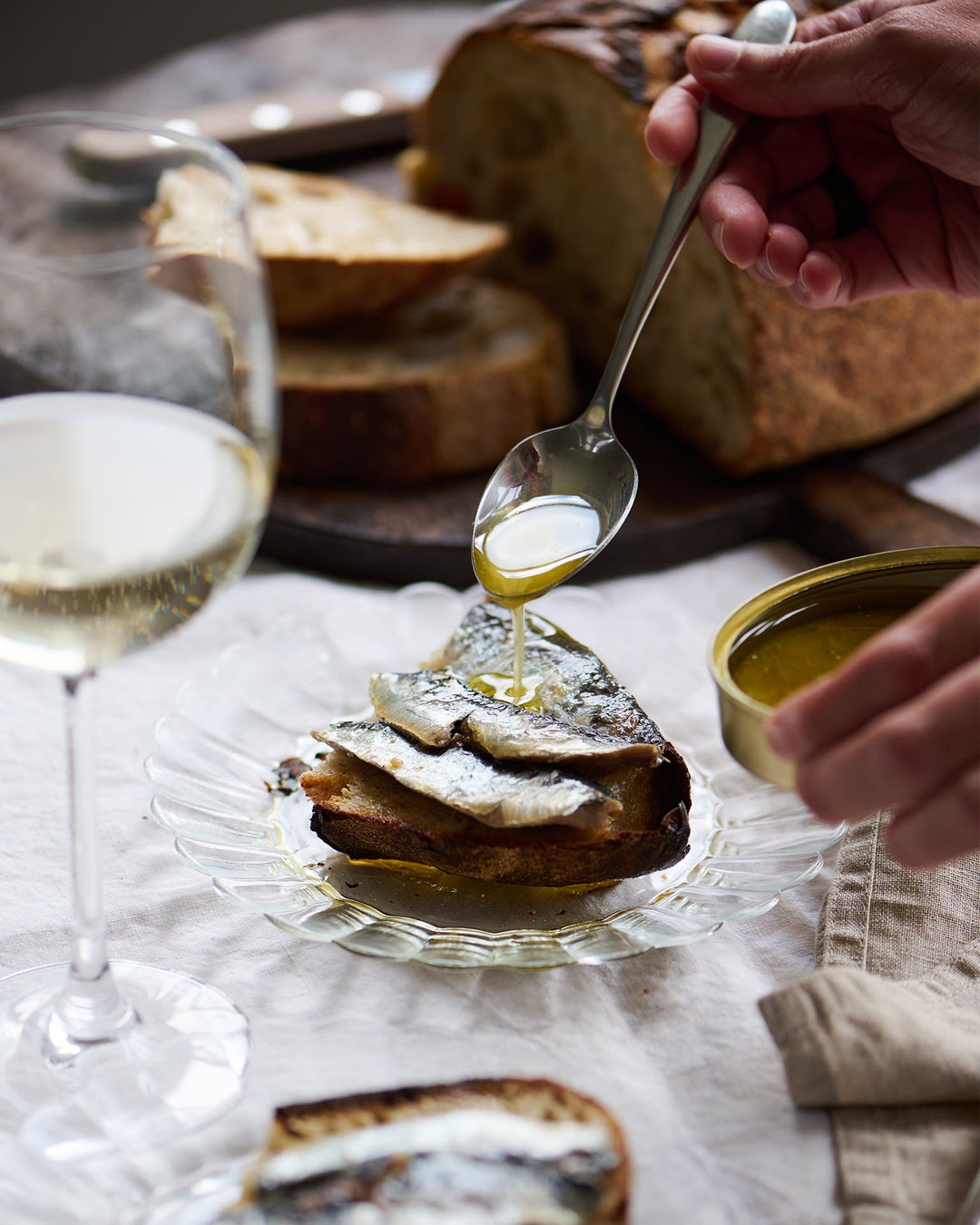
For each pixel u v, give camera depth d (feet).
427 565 3.30
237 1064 2.16
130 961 2.33
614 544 3.31
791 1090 2.11
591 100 3.78
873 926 2.32
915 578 2.40
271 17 8.44
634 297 2.78
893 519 3.31
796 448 3.51
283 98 5.27
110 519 1.95
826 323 3.43
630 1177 1.91
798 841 2.42
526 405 3.59
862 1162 2.03
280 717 2.73
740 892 2.34
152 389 2.07
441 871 2.42
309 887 2.38
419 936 2.27
